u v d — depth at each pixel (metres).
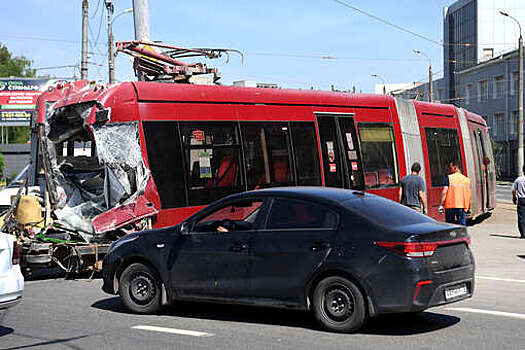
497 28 92.44
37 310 10.30
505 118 74.62
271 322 9.20
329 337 8.22
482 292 11.64
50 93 14.38
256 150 15.96
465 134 25.22
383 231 8.23
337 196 8.92
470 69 80.75
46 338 8.41
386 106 20.30
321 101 18.00
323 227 8.61
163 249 9.63
